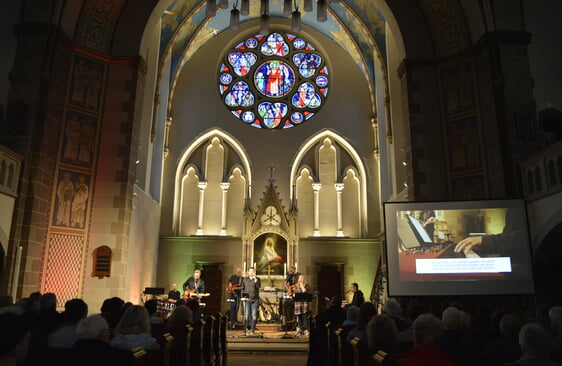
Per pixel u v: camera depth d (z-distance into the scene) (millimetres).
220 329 10344
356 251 21828
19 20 13727
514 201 12305
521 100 13523
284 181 22672
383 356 3730
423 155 14719
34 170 12766
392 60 20484
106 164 14352
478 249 12375
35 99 13211
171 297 17594
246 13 13531
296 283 17047
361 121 23469
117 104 14828
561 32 13273
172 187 22312
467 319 6953
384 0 16141
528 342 3754
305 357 11977
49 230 13078
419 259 12680
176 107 23297
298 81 24281
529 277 11938
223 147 23031
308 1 13438
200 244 21703
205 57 24047
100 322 3840
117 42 15367
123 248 13805
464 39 15188
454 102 14898
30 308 7062
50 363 4297
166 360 5109
